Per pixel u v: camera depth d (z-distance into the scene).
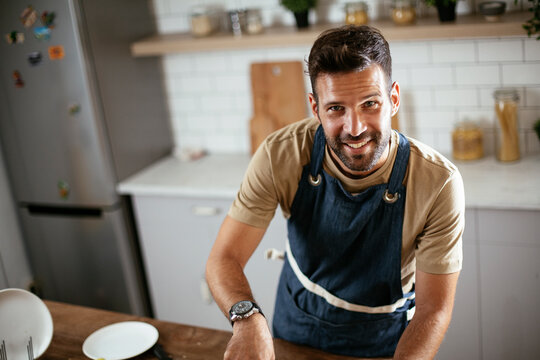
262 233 1.72
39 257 3.48
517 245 2.54
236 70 3.40
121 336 1.78
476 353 2.77
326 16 3.16
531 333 2.64
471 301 2.70
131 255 3.35
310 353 1.63
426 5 2.80
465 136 2.93
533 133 2.94
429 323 1.48
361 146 1.39
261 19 3.15
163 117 3.59
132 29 3.29
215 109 3.53
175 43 3.15
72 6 2.88
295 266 1.81
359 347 1.75
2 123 3.24
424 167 1.54
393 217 1.59
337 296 1.72
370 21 3.05
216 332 1.77
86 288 3.45
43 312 1.73
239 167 3.30
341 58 1.31
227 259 1.66
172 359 1.66
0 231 3.33
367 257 1.66
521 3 2.79
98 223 3.26
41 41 2.98
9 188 3.36
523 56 2.84
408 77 3.08
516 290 2.60
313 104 1.48
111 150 3.16
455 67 2.97
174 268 3.29
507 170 2.80
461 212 1.54
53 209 3.39
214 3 3.34
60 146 3.17
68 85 3.02
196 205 3.08
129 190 3.17
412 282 1.76
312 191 1.65
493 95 2.86
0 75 3.13
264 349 1.41
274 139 1.69
